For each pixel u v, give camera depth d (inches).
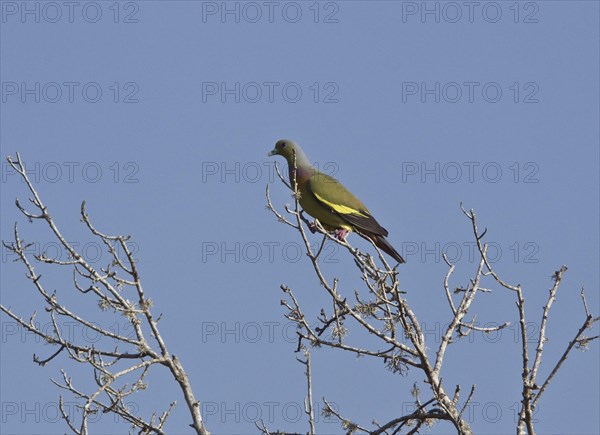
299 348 499.2
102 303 478.6
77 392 484.1
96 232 477.4
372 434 497.4
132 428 486.0
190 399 488.1
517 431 465.4
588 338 465.7
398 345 500.1
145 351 489.4
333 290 500.1
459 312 509.4
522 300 477.4
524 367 468.8
